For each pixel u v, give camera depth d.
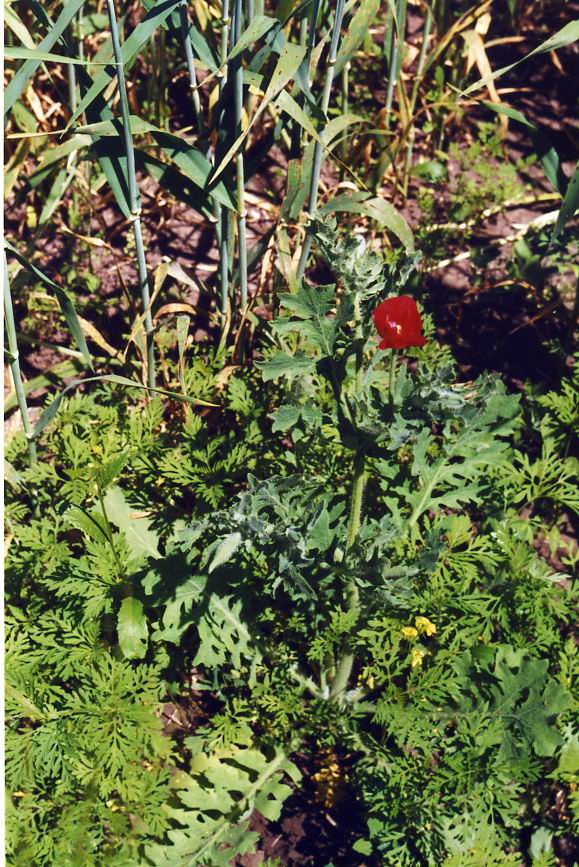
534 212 1.72
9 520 1.29
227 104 1.25
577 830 1.20
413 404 1.08
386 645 1.18
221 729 1.21
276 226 1.35
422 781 1.17
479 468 1.31
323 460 1.30
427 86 1.79
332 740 1.22
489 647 1.20
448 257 1.67
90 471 1.28
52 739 1.14
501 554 1.25
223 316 1.41
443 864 1.12
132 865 1.12
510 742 1.16
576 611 1.29
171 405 1.42
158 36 1.55
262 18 1.16
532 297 1.62
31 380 1.43
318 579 1.20
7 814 1.13
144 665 1.19
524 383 1.55
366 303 1.08
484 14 1.59
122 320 1.54
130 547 1.26
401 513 1.31
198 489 1.28
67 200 1.64
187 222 1.66
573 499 1.30
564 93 1.86
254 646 1.25
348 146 1.67
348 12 1.46
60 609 1.20
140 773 1.16
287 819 1.25
